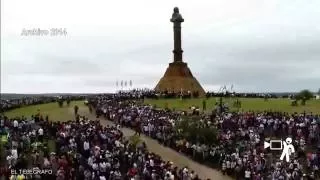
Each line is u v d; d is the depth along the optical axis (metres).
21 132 64.38
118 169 55.97
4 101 111.94
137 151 62.31
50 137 67.06
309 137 73.44
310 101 113.12
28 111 99.38
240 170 63.19
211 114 87.81
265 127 78.12
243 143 70.38
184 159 69.75
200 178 61.84
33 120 72.44
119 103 99.44
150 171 55.50
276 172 59.56
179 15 138.00
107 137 64.31
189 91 123.31
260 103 109.88
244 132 73.88
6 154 54.94
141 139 77.50
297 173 60.03
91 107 100.62
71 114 95.00
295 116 82.00
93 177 51.78
